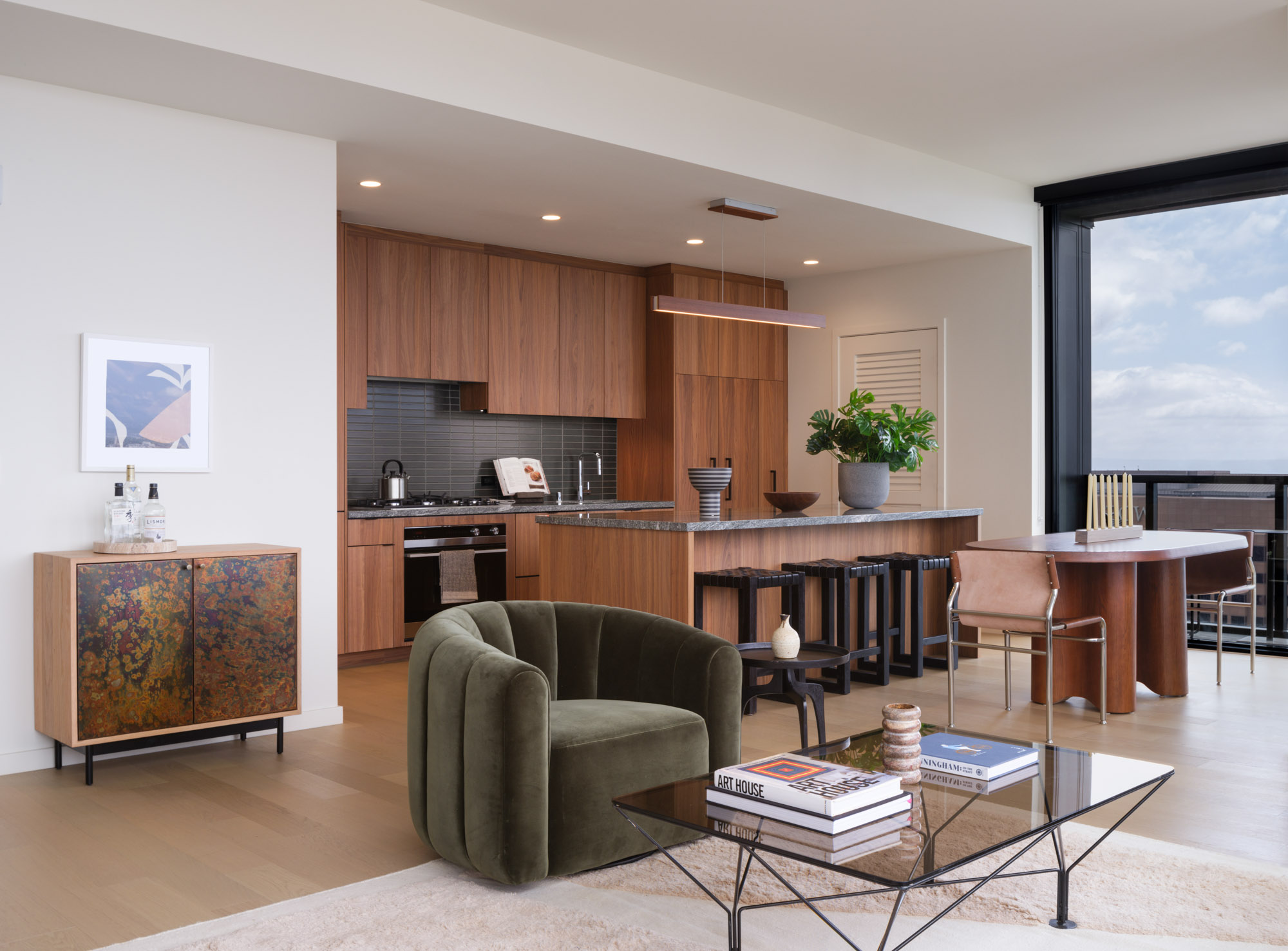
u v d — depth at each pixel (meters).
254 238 4.31
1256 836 3.03
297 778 3.68
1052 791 2.23
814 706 3.91
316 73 3.75
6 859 2.88
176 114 4.11
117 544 3.71
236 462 4.27
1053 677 4.81
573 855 2.65
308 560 4.47
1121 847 2.92
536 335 6.98
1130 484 6.36
